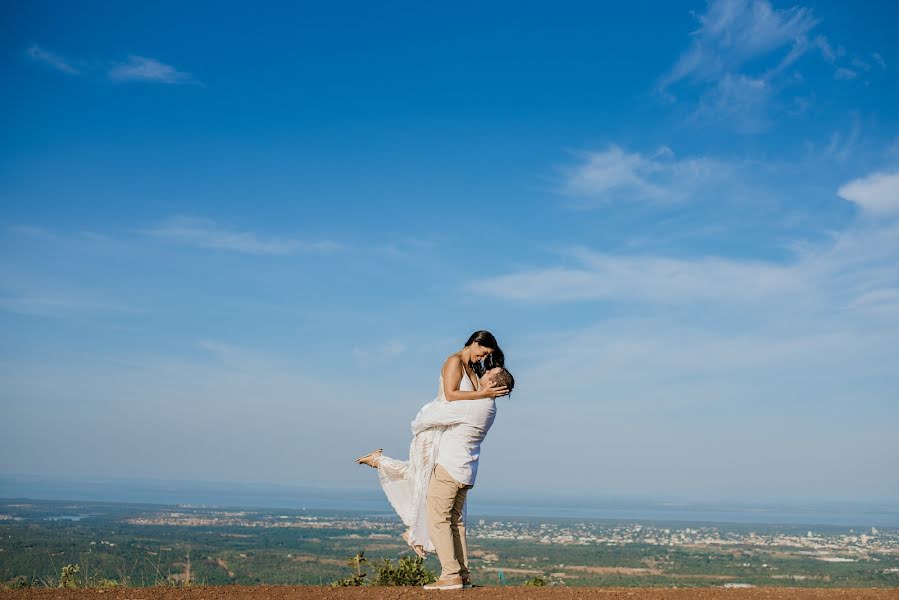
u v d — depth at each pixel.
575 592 6.33
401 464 6.78
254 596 6.16
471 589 6.48
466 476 6.45
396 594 6.23
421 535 6.52
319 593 6.26
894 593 6.32
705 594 6.25
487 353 6.61
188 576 8.82
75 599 6.12
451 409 6.45
